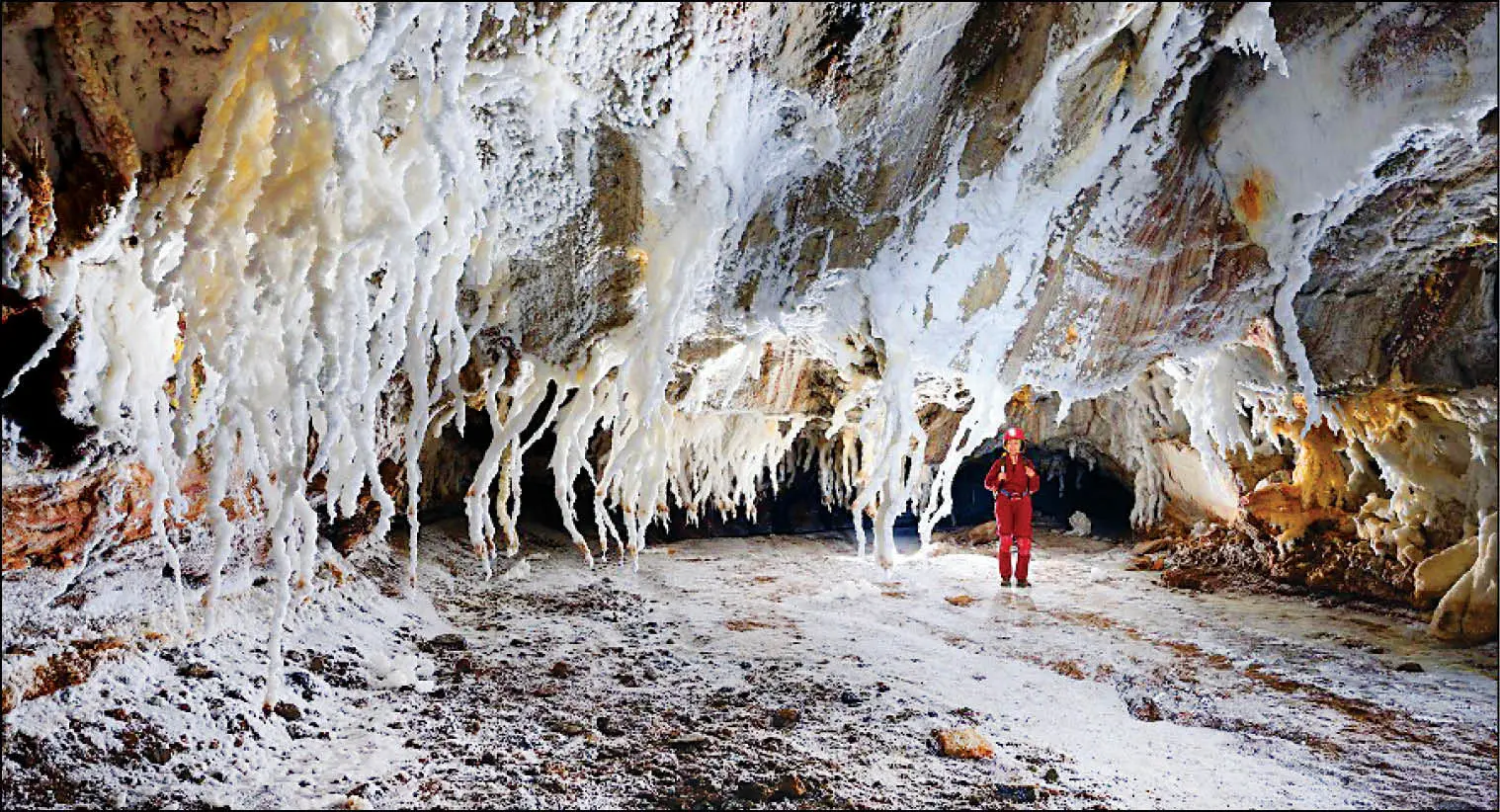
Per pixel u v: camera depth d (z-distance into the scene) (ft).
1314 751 10.48
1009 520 22.47
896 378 12.91
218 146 6.72
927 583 22.63
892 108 9.71
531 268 10.57
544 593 18.95
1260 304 14.29
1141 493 28.78
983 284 13.04
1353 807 8.86
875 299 12.50
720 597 19.90
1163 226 13.05
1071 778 9.46
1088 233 12.91
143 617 9.21
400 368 12.15
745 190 10.22
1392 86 10.52
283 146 6.47
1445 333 14.97
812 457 34.22
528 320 11.48
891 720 11.22
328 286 7.29
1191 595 20.97
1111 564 26.02
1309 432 21.26
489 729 10.14
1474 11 9.73
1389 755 10.37
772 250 11.50
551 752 9.62
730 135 9.21
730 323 13.01
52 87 6.14
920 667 13.94
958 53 9.60
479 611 16.57
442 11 6.64
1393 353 15.29
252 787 7.88
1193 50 10.84
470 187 7.77
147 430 8.14
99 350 7.61
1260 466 23.53
